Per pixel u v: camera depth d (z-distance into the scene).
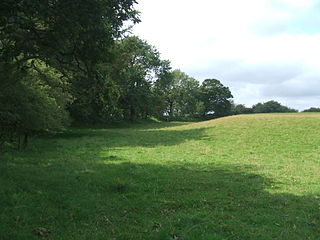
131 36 54.09
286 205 8.55
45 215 7.18
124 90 59.81
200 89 105.19
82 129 44.81
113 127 53.72
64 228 6.55
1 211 7.13
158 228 6.67
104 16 9.41
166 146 24.11
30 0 7.68
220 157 18.50
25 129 17.83
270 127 31.73
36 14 8.08
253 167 14.95
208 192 9.89
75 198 8.72
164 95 90.19
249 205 8.51
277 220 7.27
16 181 9.97
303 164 15.99
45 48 9.12
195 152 20.72
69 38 9.13
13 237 5.86
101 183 10.66
